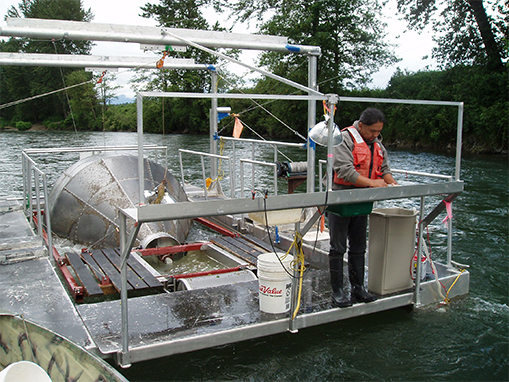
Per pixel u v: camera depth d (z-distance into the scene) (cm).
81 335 354
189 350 353
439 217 909
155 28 593
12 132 4131
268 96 346
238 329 370
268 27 3012
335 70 3114
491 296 503
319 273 516
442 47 2833
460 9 2675
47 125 4569
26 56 764
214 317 393
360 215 395
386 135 2977
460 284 498
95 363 259
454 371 355
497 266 613
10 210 823
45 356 295
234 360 370
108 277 520
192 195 956
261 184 1314
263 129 3744
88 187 693
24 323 309
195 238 791
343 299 416
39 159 1947
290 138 3572
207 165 1706
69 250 661
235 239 702
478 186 1259
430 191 403
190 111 3466
